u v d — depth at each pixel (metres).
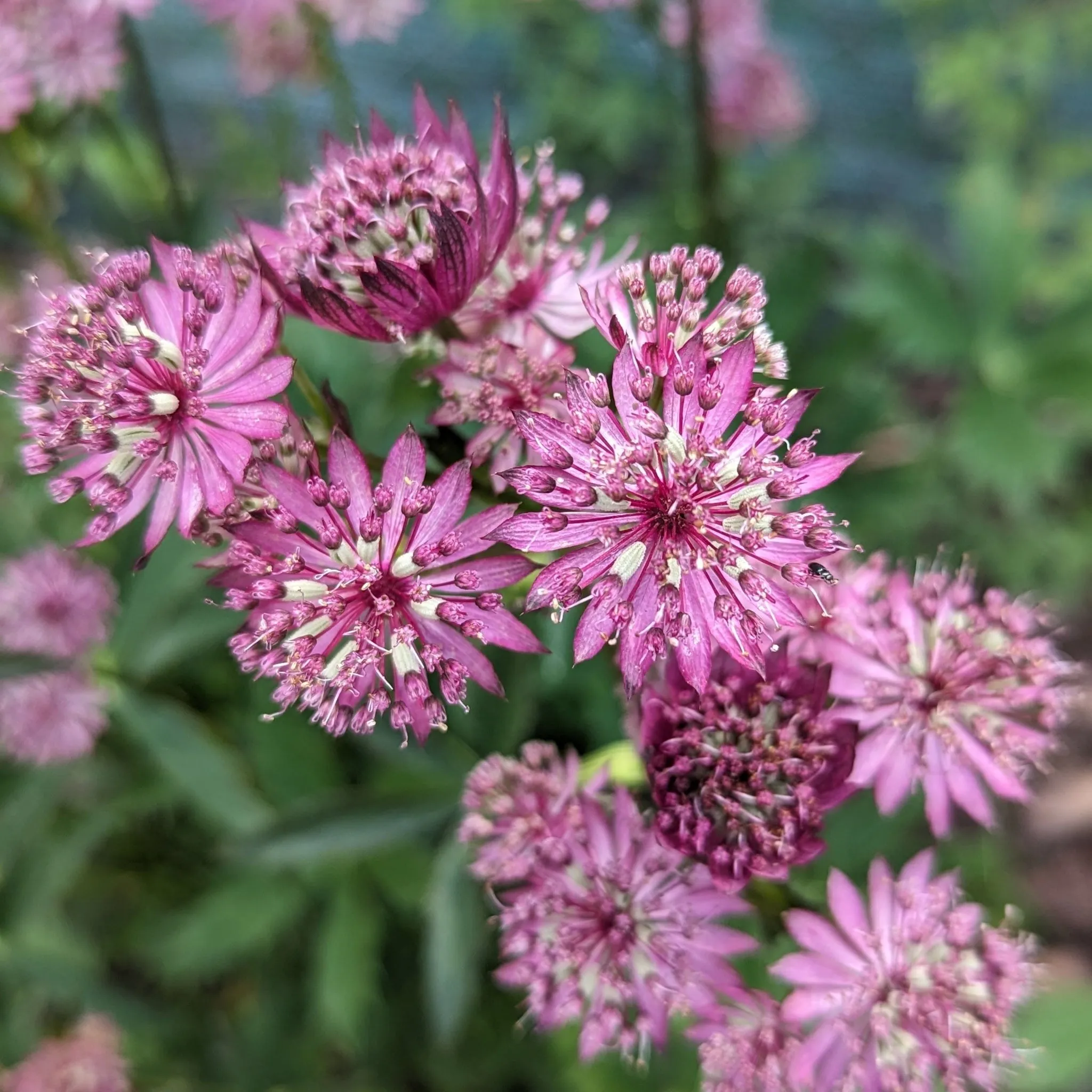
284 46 0.20
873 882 0.10
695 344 0.08
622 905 0.10
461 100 0.34
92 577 0.18
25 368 0.09
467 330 0.10
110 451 0.09
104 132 0.19
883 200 0.36
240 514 0.09
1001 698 0.10
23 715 0.18
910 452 0.26
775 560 0.08
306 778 0.19
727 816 0.09
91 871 0.22
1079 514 0.28
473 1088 0.21
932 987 0.10
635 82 0.29
